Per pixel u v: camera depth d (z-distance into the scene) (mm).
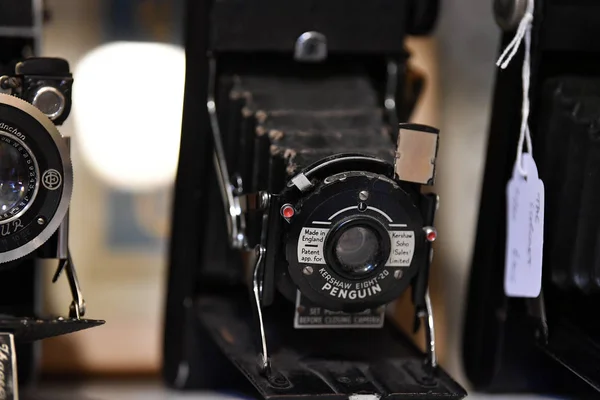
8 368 700
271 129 778
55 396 813
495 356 807
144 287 950
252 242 750
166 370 841
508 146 790
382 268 718
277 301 778
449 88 952
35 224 708
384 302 726
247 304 830
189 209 822
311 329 773
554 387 814
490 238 806
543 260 779
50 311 875
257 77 817
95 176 959
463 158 950
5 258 705
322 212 708
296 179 711
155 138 971
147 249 962
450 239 938
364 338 774
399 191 713
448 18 944
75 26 946
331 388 720
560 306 783
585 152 760
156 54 965
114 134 963
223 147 813
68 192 712
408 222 717
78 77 952
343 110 807
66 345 881
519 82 780
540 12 766
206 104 808
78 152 957
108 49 958
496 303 808
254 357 751
